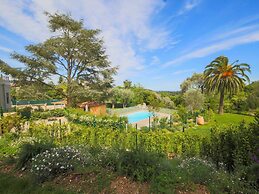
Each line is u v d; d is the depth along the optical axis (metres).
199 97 24.97
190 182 3.50
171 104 34.03
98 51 21.25
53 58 20.23
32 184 3.66
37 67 19.05
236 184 3.44
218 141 5.45
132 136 8.34
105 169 3.96
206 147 5.77
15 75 18.56
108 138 8.06
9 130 8.97
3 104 22.98
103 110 25.47
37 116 16.61
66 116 16.84
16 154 5.61
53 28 20.47
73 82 20.14
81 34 20.56
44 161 4.00
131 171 3.72
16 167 4.41
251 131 4.75
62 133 8.54
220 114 26.80
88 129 8.95
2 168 4.55
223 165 4.74
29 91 19.34
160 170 3.75
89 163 4.19
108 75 21.31
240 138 4.84
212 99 30.56
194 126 15.37
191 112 19.98
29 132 8.59
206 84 28.84
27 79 19.42
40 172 3.83
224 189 3.40
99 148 5.41
